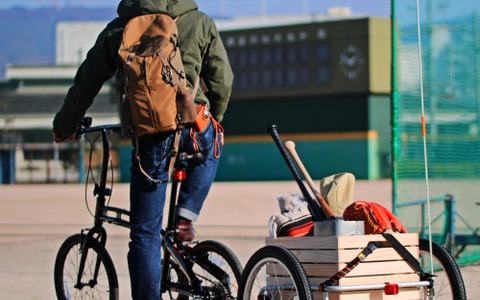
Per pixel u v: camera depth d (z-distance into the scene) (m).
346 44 42.16
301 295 3.14
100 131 4.17
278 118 43.97
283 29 43.16
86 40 67.88
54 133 3.99
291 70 43.22
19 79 50.50
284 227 3.70
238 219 12.89
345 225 3.40
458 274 3.48
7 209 16.80
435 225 8.42
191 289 3.74
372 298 3.38
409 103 8.55
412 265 3.48
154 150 3.52
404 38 7.10
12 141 49.78
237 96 44.25
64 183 49.00
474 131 9.15
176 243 3.86
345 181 3.94
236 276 3.74
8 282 6.04
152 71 3.35
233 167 44.81
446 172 9.15
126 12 3.63
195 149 3.69
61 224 12.29
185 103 3.42
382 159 42.88
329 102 43.03
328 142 43.09
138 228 3.64
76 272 4.39
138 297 3.61
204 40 3.66
